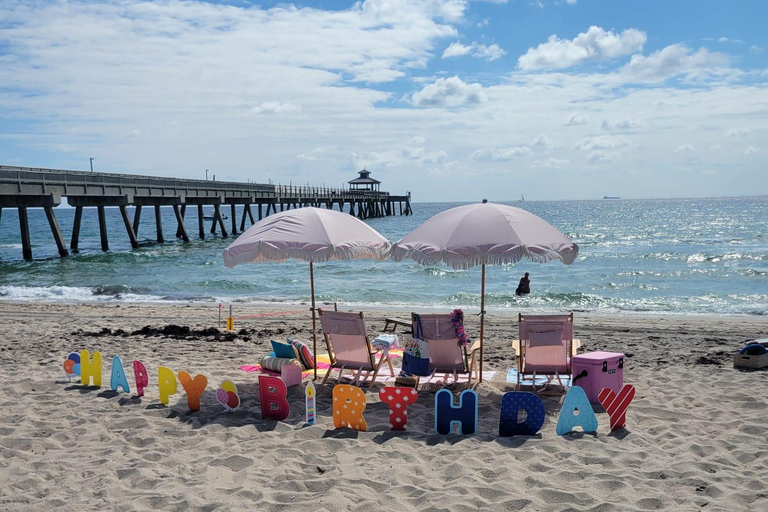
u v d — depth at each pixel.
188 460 5.02
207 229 65.81
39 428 5.79
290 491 4.42
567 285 20.38
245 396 6.88
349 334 7.02
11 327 12.23
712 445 5.13
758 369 7.88
